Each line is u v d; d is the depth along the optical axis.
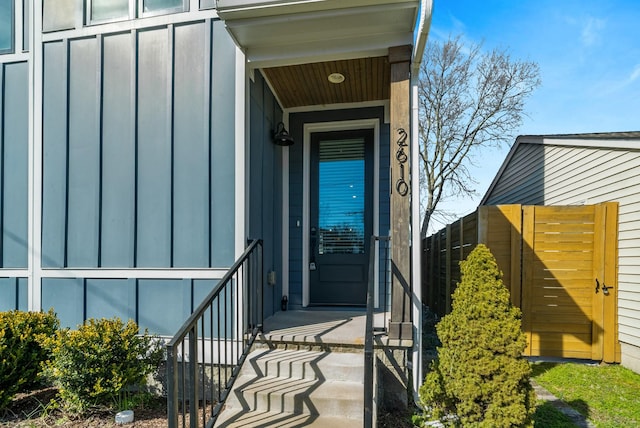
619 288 4.45
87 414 2.94
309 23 2.90
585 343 4.55
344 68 3.59
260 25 2.91
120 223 3.47
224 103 3.31
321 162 4.61
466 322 2.56
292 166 4.54
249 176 3.32
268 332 3.19
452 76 13.11
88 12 3.60
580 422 2.96
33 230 3.62
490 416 2.35
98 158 3.52
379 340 2.95
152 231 3.40
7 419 2.92
